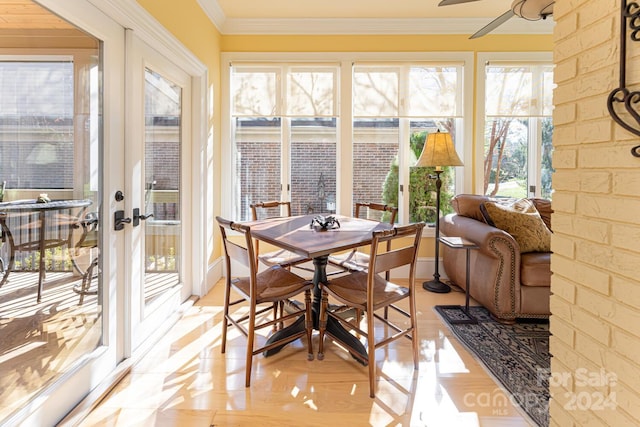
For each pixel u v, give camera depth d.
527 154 3.49
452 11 3.17
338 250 1.72
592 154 0.92
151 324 2.18
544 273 2.32
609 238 0.87
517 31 3.32
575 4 0.98
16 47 1.29
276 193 3.54
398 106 3.37
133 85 1.90
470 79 3.34
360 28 3.34
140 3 1.87
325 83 3.38
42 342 1.41
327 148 3.51
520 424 1.45
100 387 1.63
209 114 3.02
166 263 2.44
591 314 0.93
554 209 1.08
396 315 2.55
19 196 1.31
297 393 1.65
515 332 2.26
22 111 1.32
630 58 0.80
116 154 1.79
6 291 1.27
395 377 1.78
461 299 2.88
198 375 1.78
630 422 0.82
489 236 2.33
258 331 2.29
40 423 1.32
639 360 0.79
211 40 3.08
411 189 3.51
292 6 3.07
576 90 0.98
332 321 2.09
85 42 1.58
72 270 1.55
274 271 2.09
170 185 2.49
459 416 1.50
